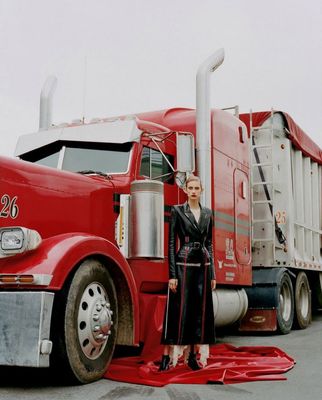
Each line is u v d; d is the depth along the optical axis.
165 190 6.74
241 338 9.03
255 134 10.29
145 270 6.39
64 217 5.41
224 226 7.82
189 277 5.34
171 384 4.88
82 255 4.81
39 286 4.46
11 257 4.66
